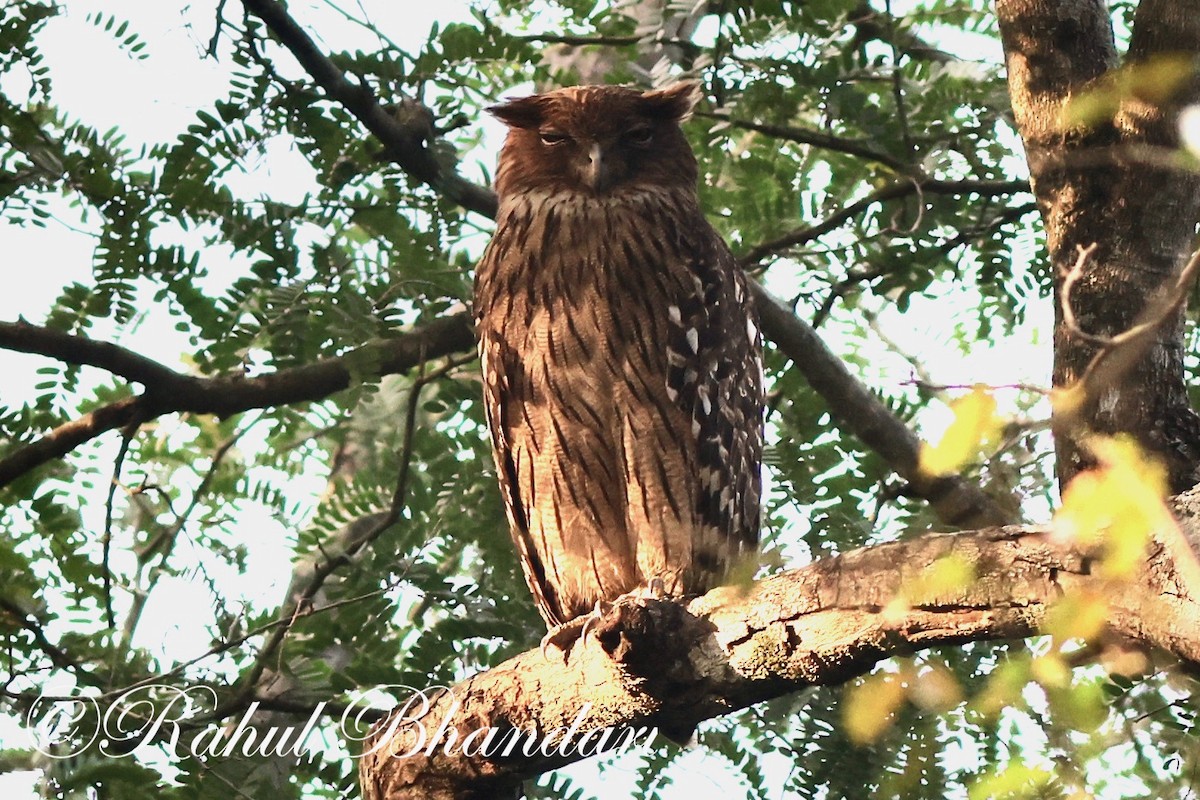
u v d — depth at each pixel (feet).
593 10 37.88
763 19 32.83
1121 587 16.55
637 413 32.53
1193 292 31.48
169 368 34.83
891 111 34.42
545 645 25.11
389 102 33.24
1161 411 23.44
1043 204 26.40
